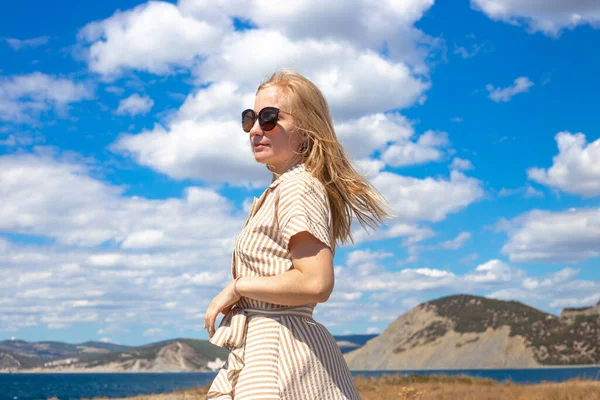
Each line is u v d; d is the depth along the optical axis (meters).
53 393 77.69
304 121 2.60
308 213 2.31
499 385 24.23
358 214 2.71
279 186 2.44
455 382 26.25
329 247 2.32
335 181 2.59
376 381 26.31
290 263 2.35
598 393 14.42
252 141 2.66
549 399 14.82
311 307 2.45
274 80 2.68
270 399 2.22
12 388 106.12
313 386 2.30
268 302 2.32
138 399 21.70
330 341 2.43
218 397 2.31
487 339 197.50
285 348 2.29
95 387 108.06
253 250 2.39
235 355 2.33
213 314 2.35
